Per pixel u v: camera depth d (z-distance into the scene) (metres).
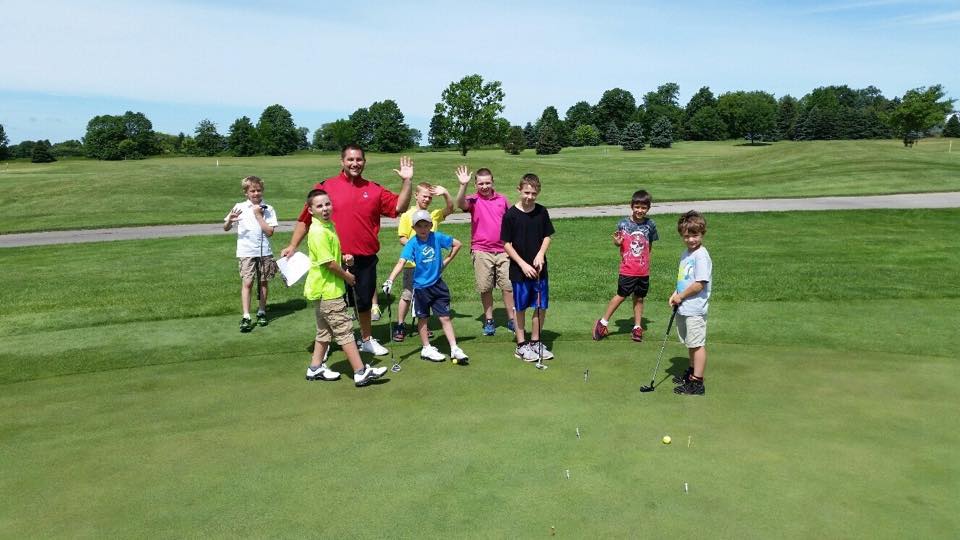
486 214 7.13
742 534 3.30
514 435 4.54
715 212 20.06
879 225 17.12
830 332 7.26
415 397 5.36
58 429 4.79
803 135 107.88
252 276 7.92
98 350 6.93
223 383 5.81
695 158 64.00
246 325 7.75
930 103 60.12
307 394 5.48
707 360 6.27
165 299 9.59
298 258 7.08
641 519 3.44
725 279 10.31
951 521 3.41
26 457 4.31
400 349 6.92
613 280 10.62
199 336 7.50
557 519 3.45
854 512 3.50
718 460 4.13
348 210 6.33
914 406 5.04
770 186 29.08
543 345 6.29
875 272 10.84
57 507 3.67
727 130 115.31
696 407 5.05
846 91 155.62
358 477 3.96
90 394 5.56
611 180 35.75
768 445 4.35
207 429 4.74
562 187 31.16
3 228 21.11
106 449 4.42
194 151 110.62
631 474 3.95
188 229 20.06
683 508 3.55
